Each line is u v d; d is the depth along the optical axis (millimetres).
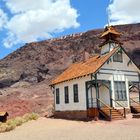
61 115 33812
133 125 20688
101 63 28453
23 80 110750
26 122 28969
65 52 140500
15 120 27656
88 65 31641
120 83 29688
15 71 128000
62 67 120562
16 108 54938
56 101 35750
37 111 52531
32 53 147375
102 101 28797
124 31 142500
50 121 29062
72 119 29797
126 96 29828
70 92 32062
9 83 116500
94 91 29203
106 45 32875
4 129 22203
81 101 29516
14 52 158125
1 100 64250
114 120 25391
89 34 147750
